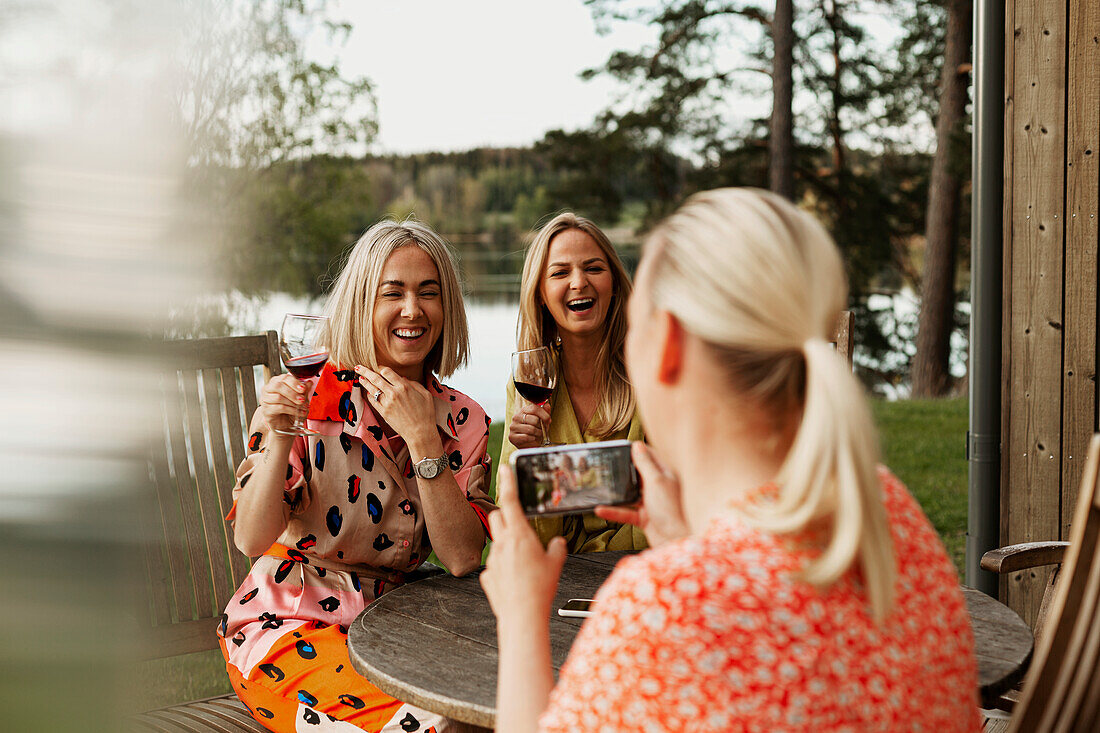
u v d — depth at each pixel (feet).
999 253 10.14
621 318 7.95
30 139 1.07
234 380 8.02
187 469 7.71
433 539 6.37
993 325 10.18
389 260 6.85
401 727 5.38
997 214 10.12
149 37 1.07
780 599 2.48
